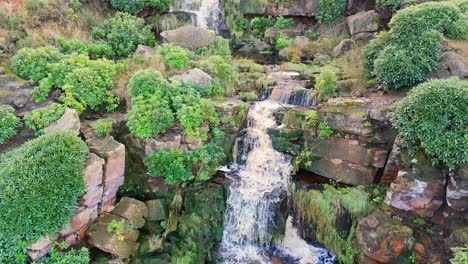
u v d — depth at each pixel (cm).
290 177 866
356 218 755
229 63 1184
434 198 693
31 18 1070
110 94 877
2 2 1050
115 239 673
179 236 784
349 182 822
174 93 845
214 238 812
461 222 668
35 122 771
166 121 784
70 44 1046
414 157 706
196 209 800
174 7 1530
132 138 797
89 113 857
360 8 1423
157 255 745
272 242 836
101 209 713
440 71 873
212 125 846
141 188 791
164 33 1212
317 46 1350
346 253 760
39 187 605
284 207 830
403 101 747
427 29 923
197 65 1019
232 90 1027
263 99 1046
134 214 721
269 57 1441
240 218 827
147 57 1024
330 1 1414
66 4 1206
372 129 781
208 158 809
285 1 1491
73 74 853
